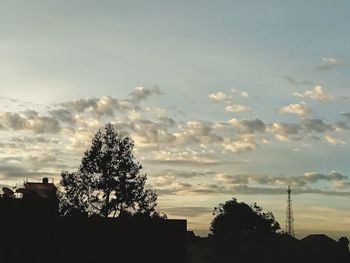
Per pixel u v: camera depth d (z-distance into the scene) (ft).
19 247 179.52
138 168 193.16
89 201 187.62
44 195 203.51
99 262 188.96
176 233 200.54
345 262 399.44
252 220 435.53
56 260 184.44
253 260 391.65
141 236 195.31
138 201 189.88
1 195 186.19
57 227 187.42
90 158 189.98
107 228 191.21
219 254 388.78
